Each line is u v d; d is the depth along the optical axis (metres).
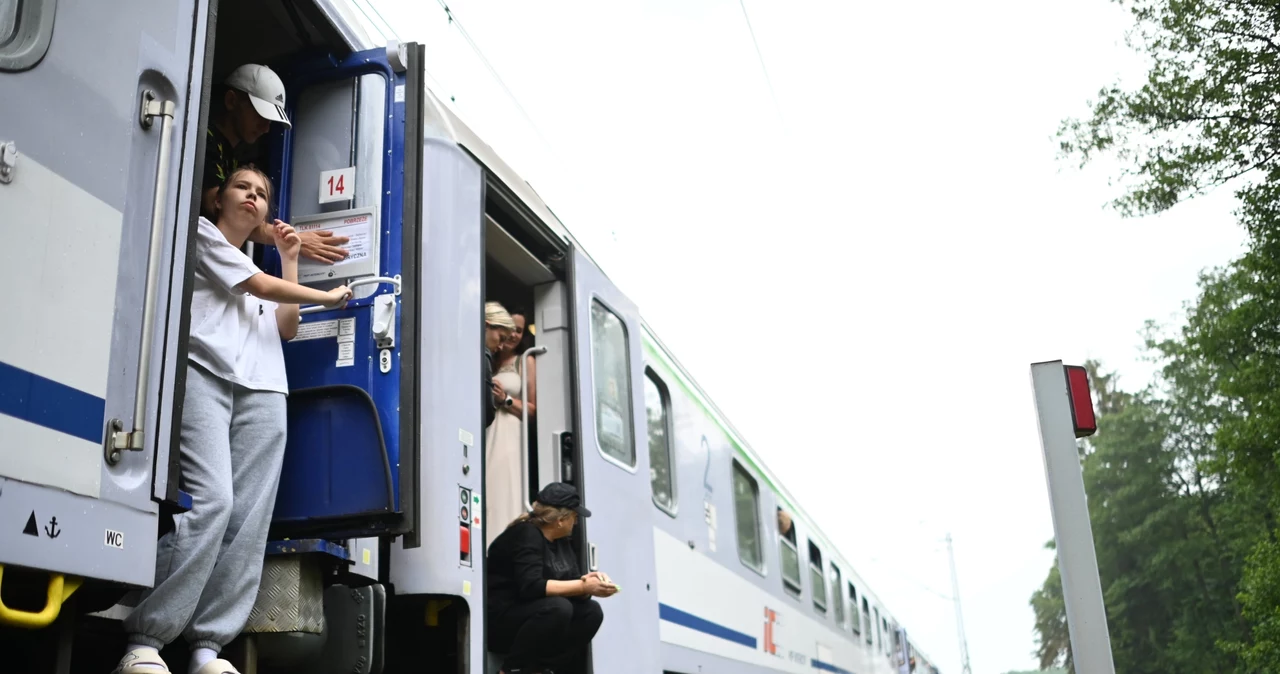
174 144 3.18
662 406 8.33
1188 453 38.41
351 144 4.39
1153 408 39.62
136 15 3.11
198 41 3.33
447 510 4.59
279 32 4.44
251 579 3.62
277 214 4.36
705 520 8.73
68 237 2.79
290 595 3.84
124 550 2.85
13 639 2.95
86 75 2.91
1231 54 13.55
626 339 7.38
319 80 4.51
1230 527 31.80
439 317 4.84
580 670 5.82
